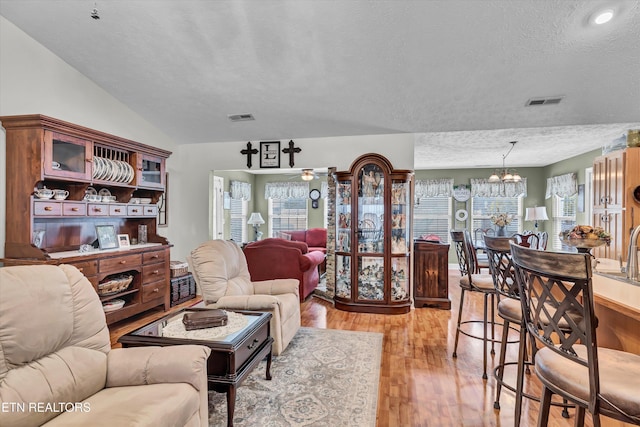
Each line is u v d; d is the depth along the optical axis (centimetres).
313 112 423
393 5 260
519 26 271
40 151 294
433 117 416
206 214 528
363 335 352
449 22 272
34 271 150
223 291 285
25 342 135
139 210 418
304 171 729
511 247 165
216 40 310
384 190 437
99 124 391
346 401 225
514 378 261
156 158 439
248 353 212
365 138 479
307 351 308
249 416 208
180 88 387
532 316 156
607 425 185
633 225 392
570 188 662
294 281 332
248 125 465
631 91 342
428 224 832
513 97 363
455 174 819
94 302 168
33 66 325
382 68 334
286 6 268
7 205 300
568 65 309
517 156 668
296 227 908
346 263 453
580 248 242
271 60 333
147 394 147
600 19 258
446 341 339
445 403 227
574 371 130
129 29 303
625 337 178
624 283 188
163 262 434
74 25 303
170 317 236
